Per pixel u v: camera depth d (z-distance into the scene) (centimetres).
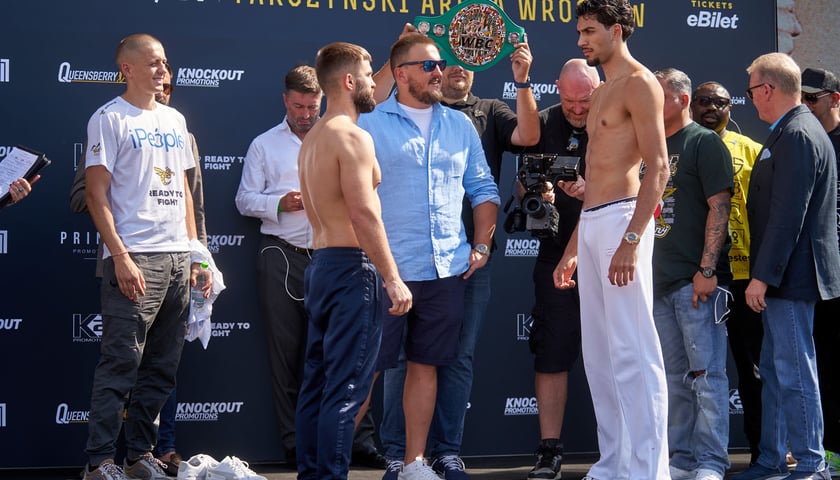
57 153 520
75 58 521
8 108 514
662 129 402
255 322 541
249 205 523
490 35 493
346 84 400
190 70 534
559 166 473
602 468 434
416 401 460
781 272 451
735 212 523
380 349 450
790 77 463
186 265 480
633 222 398
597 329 430
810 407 458
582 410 570
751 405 517
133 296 456
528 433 567
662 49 579
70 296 521
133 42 468
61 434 520
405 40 464
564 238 504
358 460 534
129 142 464
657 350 412
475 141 486
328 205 390
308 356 403
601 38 411
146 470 470
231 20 539
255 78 541
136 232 463
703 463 463
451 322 455
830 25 607
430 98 463
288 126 530
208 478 456
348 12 550
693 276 467
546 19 570
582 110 494
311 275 395
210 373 536
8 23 514
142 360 479
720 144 467
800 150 452
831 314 513
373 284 390
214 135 538
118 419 459
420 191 458
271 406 541
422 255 454
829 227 464
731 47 588
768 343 475
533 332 511
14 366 515
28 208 518
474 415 560
